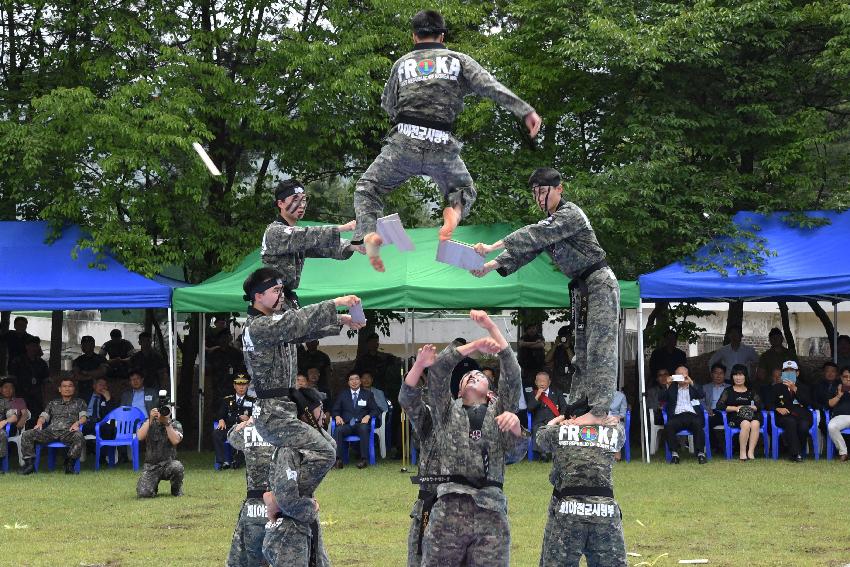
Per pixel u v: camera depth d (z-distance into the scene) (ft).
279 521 23.50
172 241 58.08
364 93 58.54
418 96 20.48
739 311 66.64
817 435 53.52
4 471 53.36
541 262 54.65
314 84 60.70
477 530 21.42
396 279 52.60
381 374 60.64
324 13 62.13
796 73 62.44
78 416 53.78
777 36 60.75
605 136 60.85
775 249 54.90
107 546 34.68
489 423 21.80
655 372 63.00
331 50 58.95
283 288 23.25
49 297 52.21
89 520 39.58
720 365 56.90
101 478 50.80
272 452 25.05
